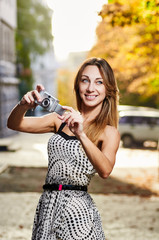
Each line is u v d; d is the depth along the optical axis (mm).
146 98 29344
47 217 2729
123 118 22031
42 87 2631
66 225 2693
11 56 33844
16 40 37500
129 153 19594
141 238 6035
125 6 6383
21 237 5961
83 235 2695
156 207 8164
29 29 40500
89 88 2803
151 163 15938
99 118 2834
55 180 2758
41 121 2949
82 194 2766
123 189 10102
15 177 11953
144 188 10344
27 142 24766
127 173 13109
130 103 29797
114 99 2887
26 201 8453
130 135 21906
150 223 6906
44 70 56031
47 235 2713
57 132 2838
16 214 7320
